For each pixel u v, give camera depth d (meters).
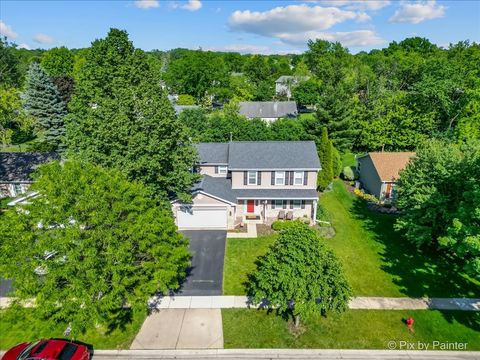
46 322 13.79
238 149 31.81
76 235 13.46
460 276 22.28
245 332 17.44
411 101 44.97
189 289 20.92
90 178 15.56
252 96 84.44
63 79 59.72
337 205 34.12
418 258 24.41
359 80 60.03
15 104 42.03
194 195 27.59
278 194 29.58
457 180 21.59
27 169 35.25
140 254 16.20
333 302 16.19
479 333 17.48
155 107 22.72
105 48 30.55
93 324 14.18
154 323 18.06
